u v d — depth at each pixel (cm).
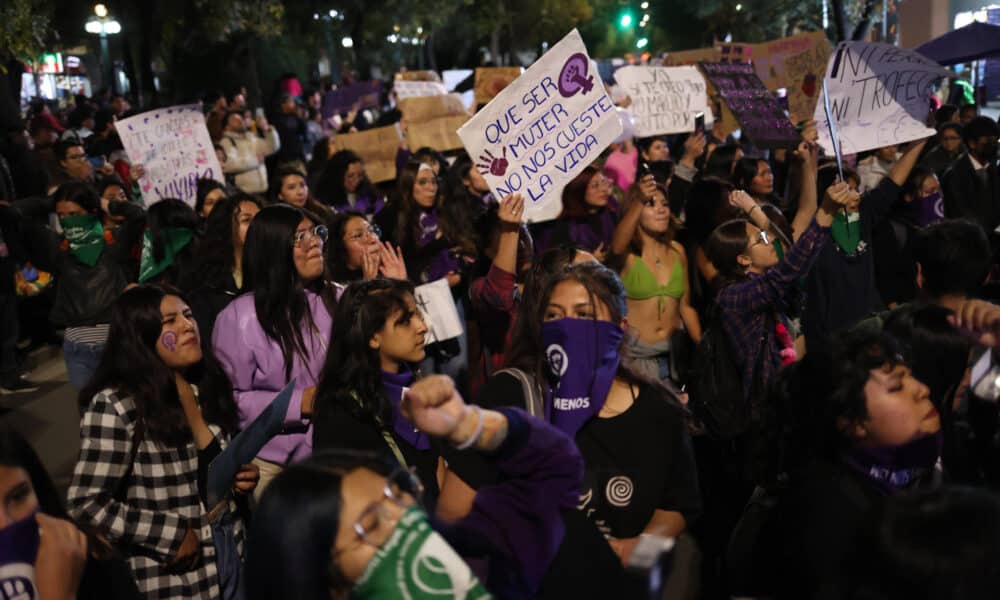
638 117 1031
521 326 325
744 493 525
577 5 5325
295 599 183
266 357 450
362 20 3997
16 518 225
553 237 726
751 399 501
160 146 898
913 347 339
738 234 543
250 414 445
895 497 192
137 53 2633
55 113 2602
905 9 1795
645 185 602
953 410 331
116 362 376
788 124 715
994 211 942
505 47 5731
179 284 618
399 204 736
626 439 311
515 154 532
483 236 630
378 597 180
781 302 513
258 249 452
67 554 237
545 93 528
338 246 613
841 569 203
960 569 178
